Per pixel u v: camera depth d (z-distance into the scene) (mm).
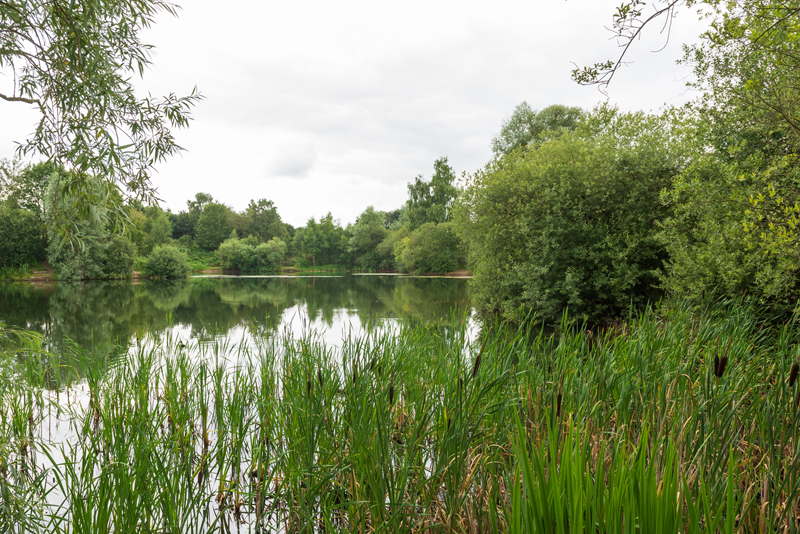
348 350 5391
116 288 29172
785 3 4434
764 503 2133
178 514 2676
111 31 3658
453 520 2498
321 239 70812
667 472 1530
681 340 4242
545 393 3273
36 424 4746
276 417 4031
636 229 11469
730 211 6445
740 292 6207
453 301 19156
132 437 3133
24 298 21719
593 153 12180
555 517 1584
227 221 78188
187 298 22078
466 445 2736
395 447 3123
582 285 11547
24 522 2557
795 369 2236
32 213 36750
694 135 8922
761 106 6188
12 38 3121
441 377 4102
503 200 13992
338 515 3066
